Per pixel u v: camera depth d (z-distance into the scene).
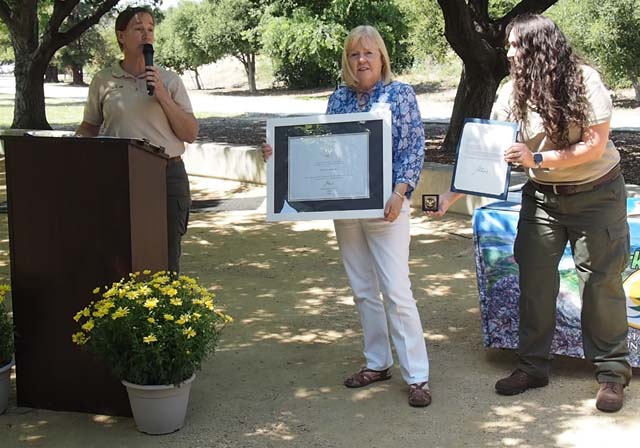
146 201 3.80
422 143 3.84
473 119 3.82
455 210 8.95
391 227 3.88
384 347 4.22
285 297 6.04
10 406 3.96
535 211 3.94
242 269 7.00
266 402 4.04
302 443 3.57
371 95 3.88
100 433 3.67
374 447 3.52
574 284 4.30
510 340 4.47
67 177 3.66
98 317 3.51
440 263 7.05
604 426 3.68
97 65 56.72
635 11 23.81
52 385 3.88
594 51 24.58
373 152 3.79
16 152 3.69
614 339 3.87
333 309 5.69
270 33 35.44
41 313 3.81
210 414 3.89
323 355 4.73
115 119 4.32
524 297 4.04
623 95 27.58
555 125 3.60
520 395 4.06
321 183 3.85
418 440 3.58
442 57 32.38
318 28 34.31
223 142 15.05
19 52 17.62
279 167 3.90
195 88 49.31
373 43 3.81
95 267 3.70
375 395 4.09
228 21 43.59
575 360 4.53
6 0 18.19
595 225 3.76
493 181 3.78
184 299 3.62
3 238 8.48
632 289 4.18
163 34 48.72
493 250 4.46
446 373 4.39
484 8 11.82
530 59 3.63
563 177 3.74
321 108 28.55
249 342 4.99
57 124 20.59
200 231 8.66
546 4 11.57
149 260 3.85
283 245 7.90
